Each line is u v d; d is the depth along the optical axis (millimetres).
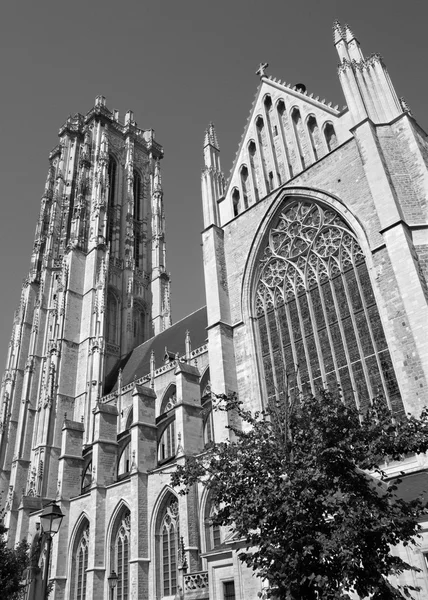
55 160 156625
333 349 42281
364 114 45844
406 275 37312
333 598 19094
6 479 109250
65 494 73250
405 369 35906
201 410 61281
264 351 47781
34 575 41281
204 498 53500
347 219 44031
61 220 139500
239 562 37500
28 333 130125
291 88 56000
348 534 19500
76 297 112625
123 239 132500
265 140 56344
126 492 62781
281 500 21312
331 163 47188
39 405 105250
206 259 54906
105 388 102562
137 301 124875
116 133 152250
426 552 27969
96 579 60250
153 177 150000
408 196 41562
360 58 49906
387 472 34375
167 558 54812
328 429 22516
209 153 62656
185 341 90688
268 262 50375
